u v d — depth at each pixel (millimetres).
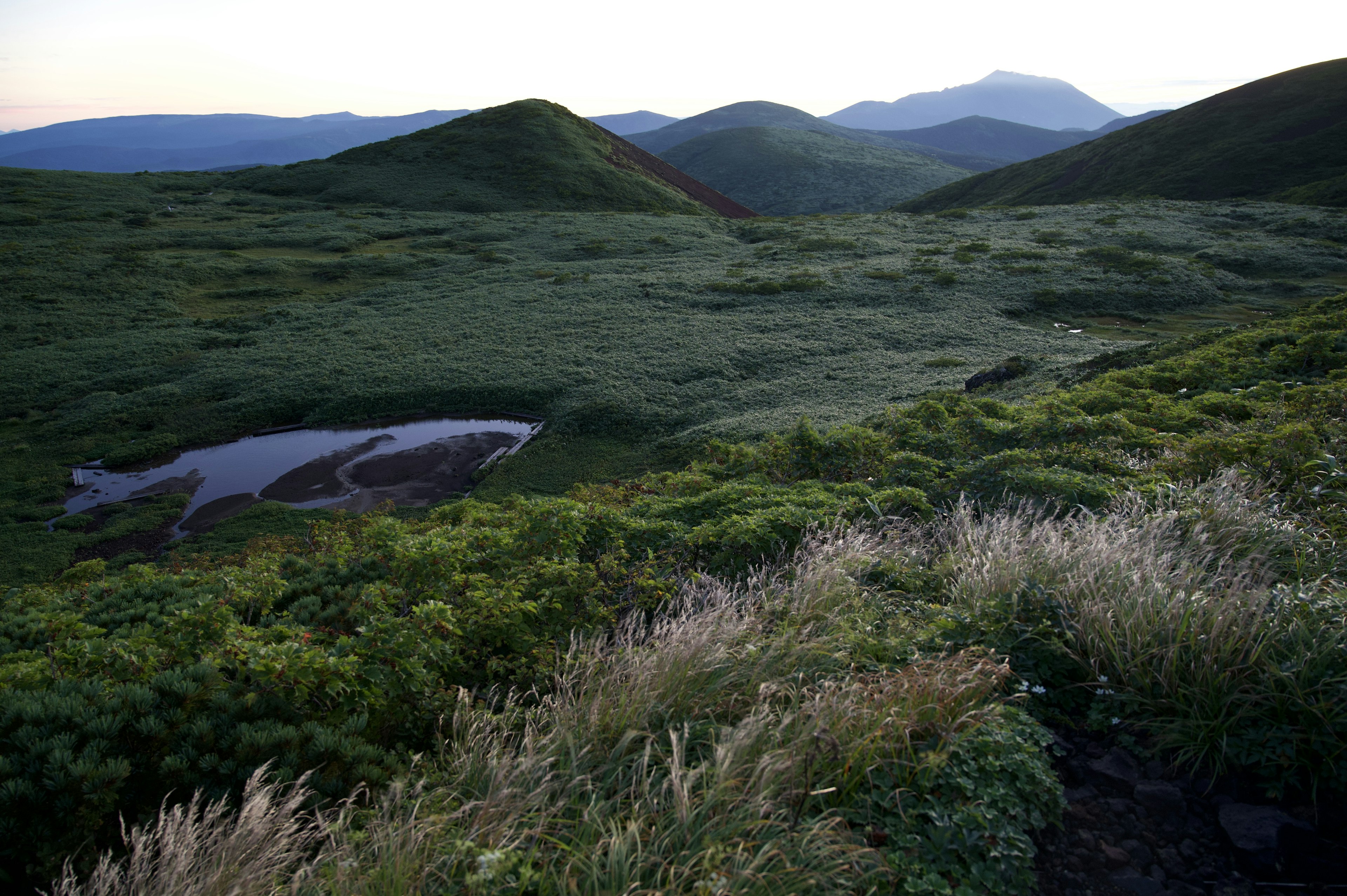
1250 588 3887
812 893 2309
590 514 6668
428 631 4223
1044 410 10797
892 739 2877
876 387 30734
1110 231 64188
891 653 3752
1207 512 5188
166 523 22438
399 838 2475
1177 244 58844
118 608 8148
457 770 3162
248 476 25891
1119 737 3266
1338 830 2738
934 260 57000
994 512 6551
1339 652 3109
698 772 2602
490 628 4664
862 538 5324
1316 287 46438
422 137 105125
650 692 3336
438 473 25719
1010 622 3861
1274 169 86938
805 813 2656
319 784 3186
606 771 2963
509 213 78938
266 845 2590
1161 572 4059
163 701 3615
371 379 33938
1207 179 90438
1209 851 2730
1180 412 11016
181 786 3213
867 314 43844
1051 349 36031
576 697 3635
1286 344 17359
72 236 61625
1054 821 2838
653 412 29406
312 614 6523
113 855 2949
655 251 64875
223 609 4855
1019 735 3133
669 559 5859
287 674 3635
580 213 80625
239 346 39969
